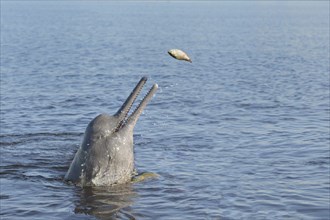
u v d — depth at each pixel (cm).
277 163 1831
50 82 3862
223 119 2612
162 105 2989
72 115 2706
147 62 5397
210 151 1981
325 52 6669
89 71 4553
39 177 1652
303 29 11606
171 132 2295
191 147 2034
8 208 1390
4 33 9288
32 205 1414
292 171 1741
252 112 2798
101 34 9456
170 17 17550
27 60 5319
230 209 1391
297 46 7544
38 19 14875
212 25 12875
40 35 9031
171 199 1463
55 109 2848
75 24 12519
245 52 6588
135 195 1498
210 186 1570
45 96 3250
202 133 2281
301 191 1540
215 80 4116
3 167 1739
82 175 1609
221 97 3272
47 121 2534
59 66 4875
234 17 18038
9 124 2452
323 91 3531
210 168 1761
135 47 7125
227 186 1573
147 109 2852
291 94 3403
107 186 1579
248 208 1401
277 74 4475
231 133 2292
